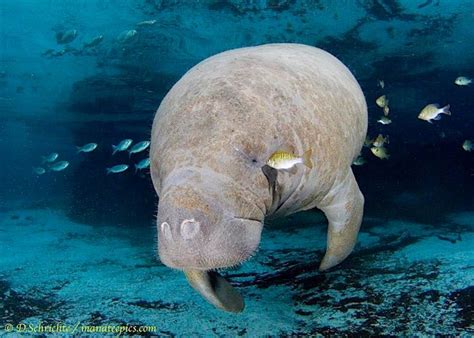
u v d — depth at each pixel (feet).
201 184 8.04
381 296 16.20
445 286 16.42
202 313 16.69
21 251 35.81
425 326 13.69
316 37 49.16
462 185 48.83
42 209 66.13
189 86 9.82
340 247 15.01
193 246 7.76
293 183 10.28
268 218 11.15
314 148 10.41
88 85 66.59
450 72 65.57
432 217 37.42
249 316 15.89
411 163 55.67
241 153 8.58
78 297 20.45
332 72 13.15
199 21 44.93
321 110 11.01
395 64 59.93
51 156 56.18
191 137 8.63
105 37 49.49
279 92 9.96
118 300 19.29
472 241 25.52
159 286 20.84
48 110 86.84
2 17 45.80
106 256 31.07
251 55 11.31
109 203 58.03
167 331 15.55
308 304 16.40
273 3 41.42
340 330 14.12
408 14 44.50
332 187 12.66
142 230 43.70
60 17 45.88
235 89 9.31
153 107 80.23
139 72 59.88
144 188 58.44
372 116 81.56
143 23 40.42
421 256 21.43
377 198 46.32
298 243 28.48
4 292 21.85
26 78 64.18
